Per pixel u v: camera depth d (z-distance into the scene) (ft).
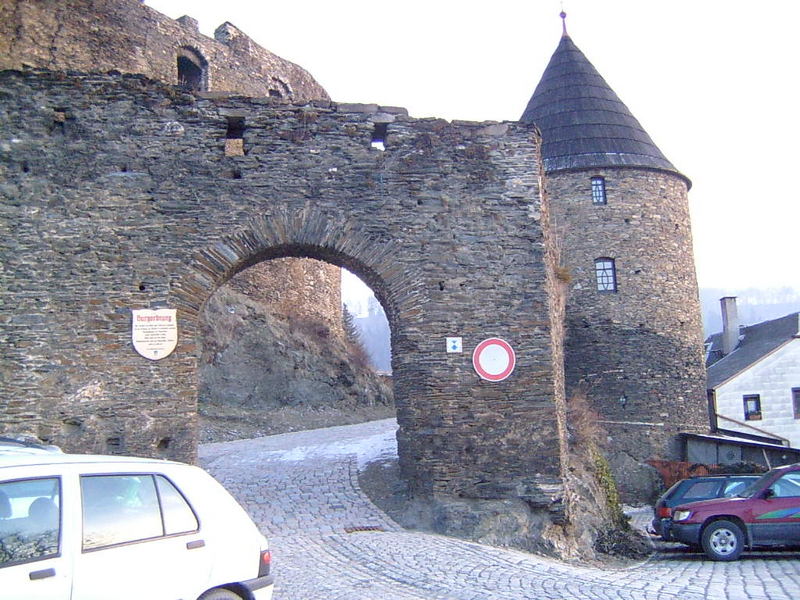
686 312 93.40
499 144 41.50
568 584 28.53
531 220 40.83
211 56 102.17
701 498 51.75
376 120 40.75
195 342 37.73
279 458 55.62
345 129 40.45
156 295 37.50
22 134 38.04
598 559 39.17
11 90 38.32
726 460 83.82
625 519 47.70
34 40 80.94
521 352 39.45
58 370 36.09
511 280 40.14
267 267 99.76
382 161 40.37
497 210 40.75
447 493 37.70
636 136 96.78
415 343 38.93
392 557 30.96
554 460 38.45
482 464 38.11
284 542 33.40
